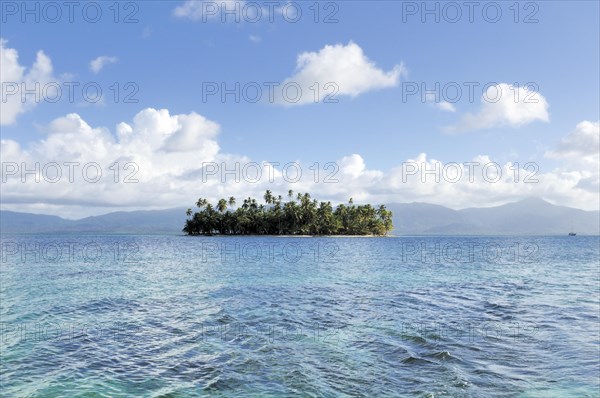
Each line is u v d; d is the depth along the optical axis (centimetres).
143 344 1427
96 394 984
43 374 1124
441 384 1027
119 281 3381
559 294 2589
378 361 1212
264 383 1046
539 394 961
